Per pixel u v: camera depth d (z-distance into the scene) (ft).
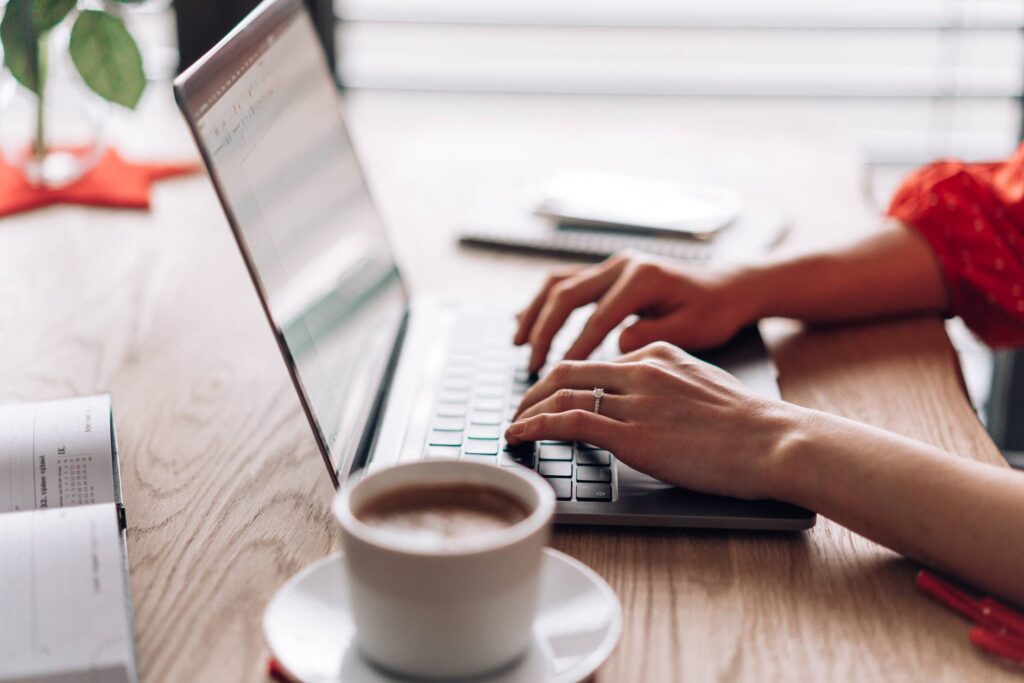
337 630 1.77
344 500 1.67
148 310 3.31
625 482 2.31
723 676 1.78
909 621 1.93
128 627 1.79
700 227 3.84
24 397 2.79
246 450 2.55
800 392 2.80
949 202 3.28
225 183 2.22
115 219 4.00
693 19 6.28
